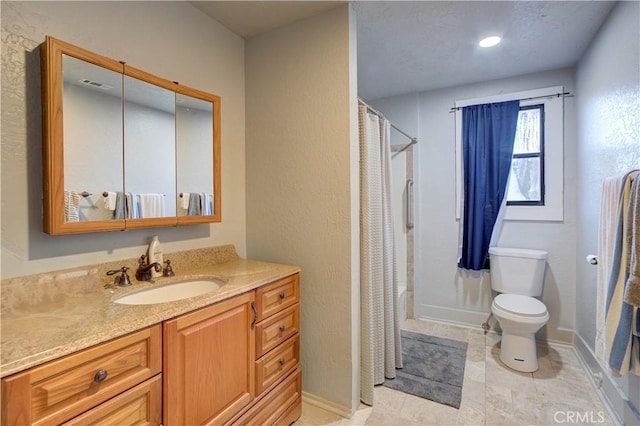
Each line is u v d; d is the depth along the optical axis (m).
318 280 1.79
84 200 1.20
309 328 1.82
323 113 1.75
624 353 1.34
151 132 1.44
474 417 1.67
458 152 2.85
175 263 1.59
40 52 1.11
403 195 3.11
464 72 2.54
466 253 2.79
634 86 1.46
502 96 2.66
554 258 2.54
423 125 2.99
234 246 1.93
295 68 1.83
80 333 0.84
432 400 1.83
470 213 2.74
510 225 2.68
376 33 1.95
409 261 3.08
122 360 0.90
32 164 1.11
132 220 1.36
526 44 2.09
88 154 1.21
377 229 1.98
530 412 1.70
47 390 0.74
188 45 1.67
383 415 1.71
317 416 1.72
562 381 2.00
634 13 1.46
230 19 1.81
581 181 2.29
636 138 1.44
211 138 1.71
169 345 1.02
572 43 2.08
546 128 2.54
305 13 1.75
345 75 1.68
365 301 1.85
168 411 1.02
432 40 2.04
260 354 1.44
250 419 1.37
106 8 1.32
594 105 2.01
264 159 1.96
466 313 2.88
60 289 1.15
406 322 3.01
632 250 1.27
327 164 1.75
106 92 1.27
